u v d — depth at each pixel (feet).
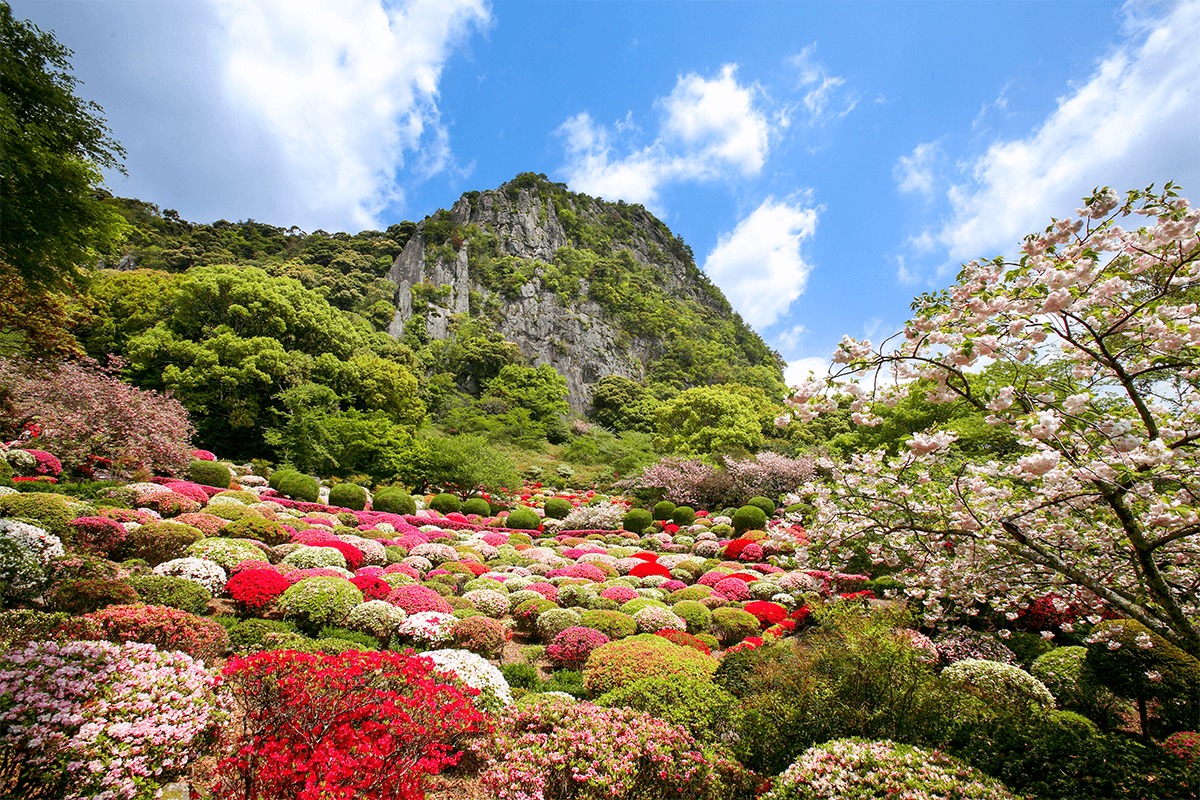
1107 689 19.10
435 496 79.92
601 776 12.31
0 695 10.75
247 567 25.99
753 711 15.17
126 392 50.29
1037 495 13.19
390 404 104.12
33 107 22.99
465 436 98.43
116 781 10.58
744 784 13.43
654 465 89.45
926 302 12.33
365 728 10.66
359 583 26.76
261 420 88.53
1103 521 13.82
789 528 19.72
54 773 10.19
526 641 28.25
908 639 16.30
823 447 76.84
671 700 15.99
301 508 56.08
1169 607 10.80
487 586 33.12
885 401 12.49
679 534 64.34
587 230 272.31
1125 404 14.65
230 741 13.76
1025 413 11.38
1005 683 18.89
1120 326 10.52
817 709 14.56
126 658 13.10
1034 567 14.52
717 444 95.50
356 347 119.03
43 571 20.62
